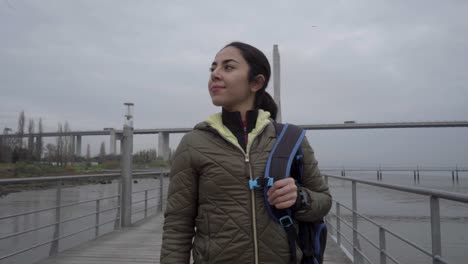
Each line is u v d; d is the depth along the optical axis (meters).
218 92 1.28
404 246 5.62
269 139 1.22
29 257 5.39
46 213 8.73
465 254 2.51
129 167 5.87
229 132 1.21
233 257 1.11
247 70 1.29
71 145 58.06
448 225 2.68
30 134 50.84
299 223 1.21
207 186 1.16
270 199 1.11
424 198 3.02
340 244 4.36
